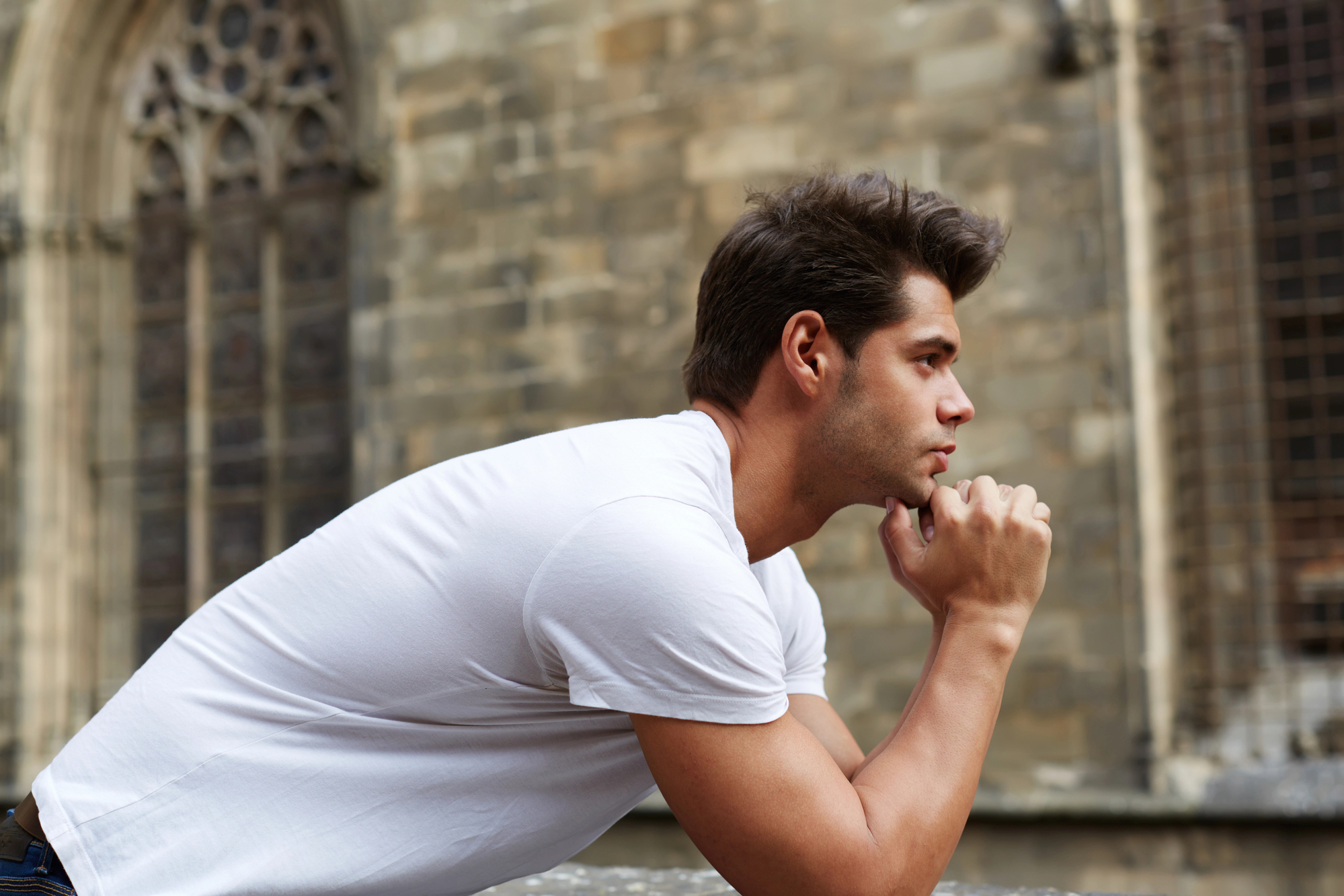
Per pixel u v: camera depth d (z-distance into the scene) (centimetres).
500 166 760
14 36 926
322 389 856
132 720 120
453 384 758
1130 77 622
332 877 116
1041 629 605
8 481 898
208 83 919
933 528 137
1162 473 615
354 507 126
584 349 729
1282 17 626
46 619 888
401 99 790
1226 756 578
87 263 924
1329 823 529
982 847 597
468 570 116
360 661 117
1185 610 608
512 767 121
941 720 124
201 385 893
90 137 941
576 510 113
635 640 110
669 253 713
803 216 130
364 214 791
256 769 117
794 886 111
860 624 642
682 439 124
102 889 113
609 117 735
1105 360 606
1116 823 571
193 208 908
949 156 647
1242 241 617
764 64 698
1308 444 608
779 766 111
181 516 896
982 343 630
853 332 128
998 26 644
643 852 643
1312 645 596
